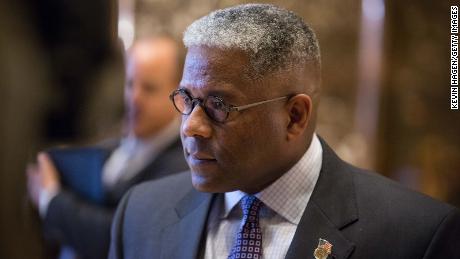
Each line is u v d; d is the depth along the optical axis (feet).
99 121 10.41
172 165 9.88
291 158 6.09
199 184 5.83
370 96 13.08
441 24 13.20
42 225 9.68
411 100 13.17
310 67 5.99
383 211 6.07
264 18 5.75
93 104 10.21
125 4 12.62
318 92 6.24
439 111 13.25
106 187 10.01
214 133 5.64
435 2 13.15
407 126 13.21
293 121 5.92
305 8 12.94
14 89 7.61
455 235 5.90
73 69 9.34
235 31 5.54
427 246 5.80
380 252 5.82
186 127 5.59
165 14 13.24
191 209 6.56
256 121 5.63
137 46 10.65
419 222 5.94
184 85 5.70
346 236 5.94
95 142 10.41
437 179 13.20
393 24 13.03
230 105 5.53
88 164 9.86
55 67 8.68
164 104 10.27
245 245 6.02
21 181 7.97
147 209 6.84
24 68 7.73
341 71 13.14
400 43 13.12
